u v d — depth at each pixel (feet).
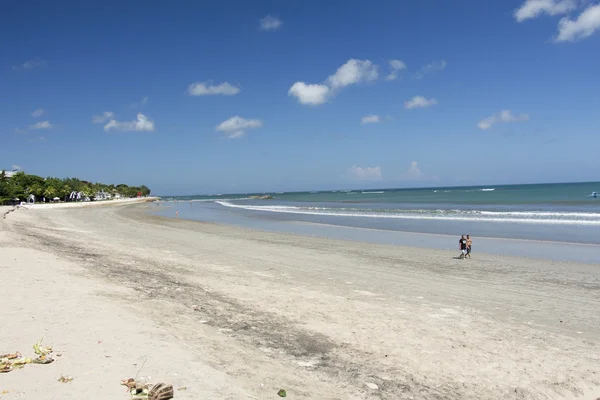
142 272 45.34
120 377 17.71
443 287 44.96
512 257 65.16
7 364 18.03
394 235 96.17
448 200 278.05
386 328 30.09
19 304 27.43
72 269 41.70
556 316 34.68
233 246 76.59
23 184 292.81
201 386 17.84
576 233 90.89
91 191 451.12
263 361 22.80
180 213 206.08
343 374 22.25
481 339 28.50
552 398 20.89
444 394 20.74
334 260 61.93
